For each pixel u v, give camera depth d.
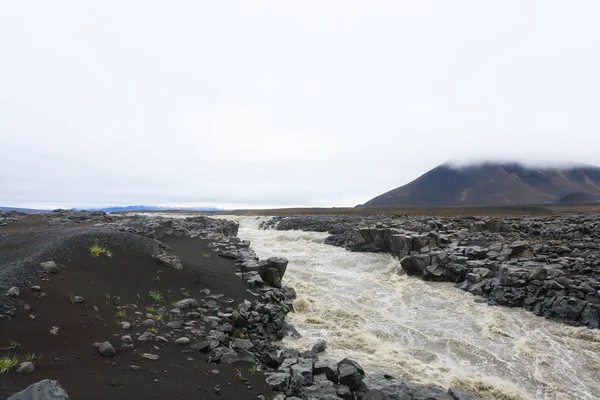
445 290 22.81
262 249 35.06
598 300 17.44
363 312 19.03
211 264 20.39
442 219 37.09
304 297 20.50
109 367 8.50
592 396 11.93
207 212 98.81
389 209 99.50
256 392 8.71
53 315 10.18
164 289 14.63
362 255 32.00
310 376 9.34
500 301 20.11
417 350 14.85
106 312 11.37
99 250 15.20
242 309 14.45
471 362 13.96
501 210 86.88
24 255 14.04
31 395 5.74
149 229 25.28
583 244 24.77
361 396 9.26
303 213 87.69
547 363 13.97
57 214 36.09
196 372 9.23
